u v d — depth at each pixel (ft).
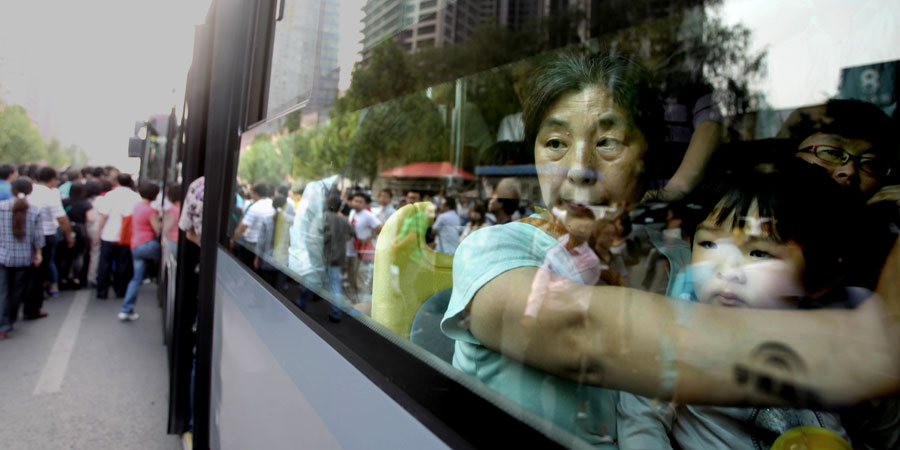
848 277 2.22
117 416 13.29
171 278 15.47
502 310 2.59
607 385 2.33
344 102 4.73
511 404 2.25
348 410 3.07
